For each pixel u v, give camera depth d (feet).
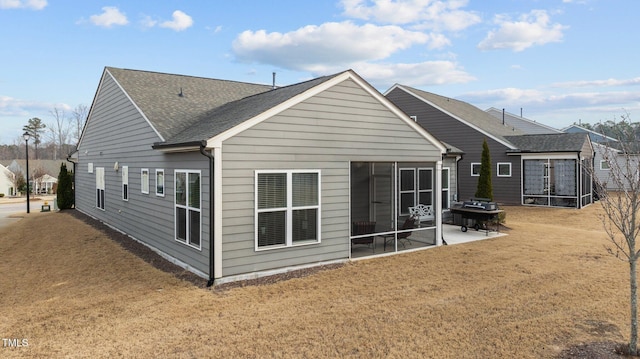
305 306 20.93
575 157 65.21
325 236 29.40
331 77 29.37
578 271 27.45
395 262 30.30
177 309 20.68
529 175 71.10
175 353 15.74
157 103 40.04
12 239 44.80
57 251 36.22
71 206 72.64
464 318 19.10
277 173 26.96
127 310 20.70
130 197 41.47
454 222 48.85
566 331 17.54
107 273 28.48
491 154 73.41
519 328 17.87
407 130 34.04
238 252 25.45
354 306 20.86
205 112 40.45
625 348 15.52
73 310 20.92
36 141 255.91
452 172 53.11
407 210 46.96
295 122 27.66
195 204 27.17
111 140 47.85
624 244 36.94
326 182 29.37
